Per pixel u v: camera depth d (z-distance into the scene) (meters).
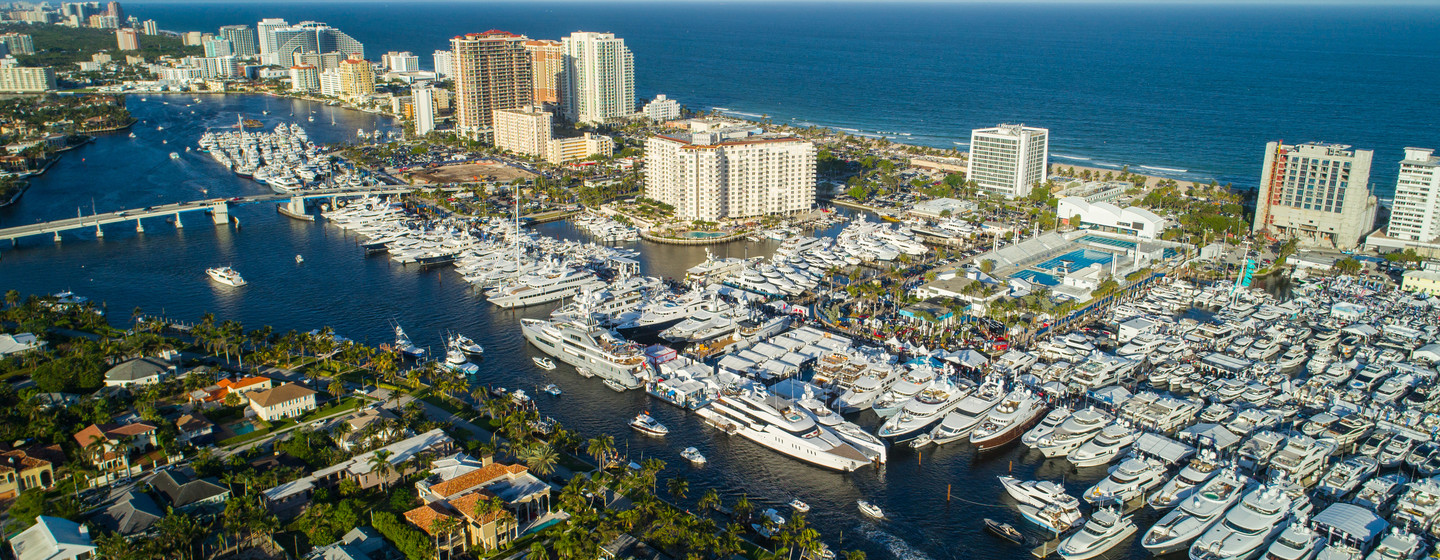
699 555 195.38
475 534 199.00
